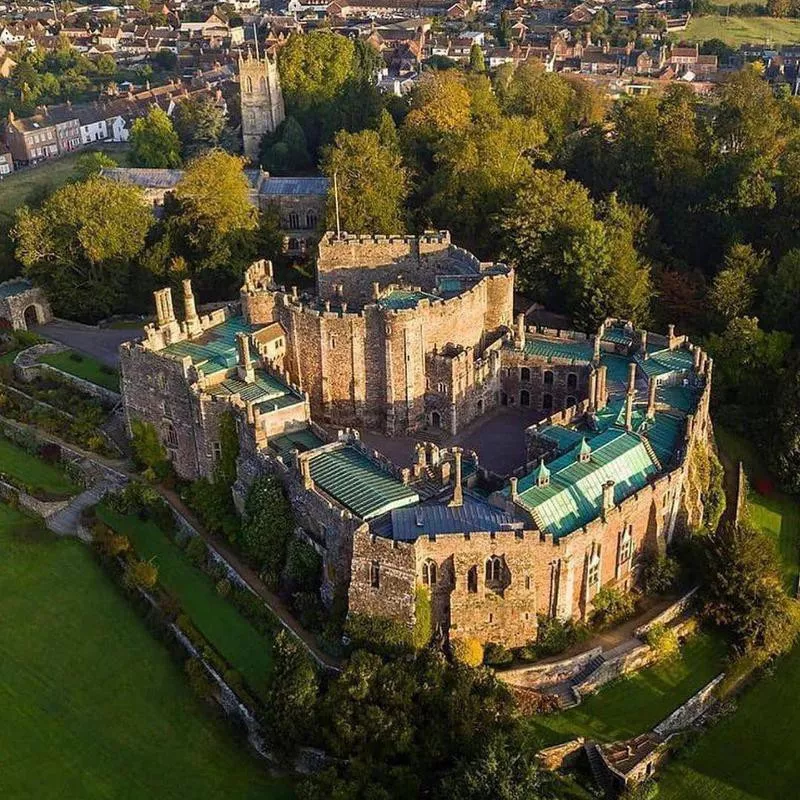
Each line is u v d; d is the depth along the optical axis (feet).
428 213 613.11
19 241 597.11
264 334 446.19
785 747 313.12
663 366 435.12
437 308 436.35
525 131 654.53
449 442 443.32
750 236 579.07
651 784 297.94
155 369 417.08
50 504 435.94
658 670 333.83
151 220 618.85
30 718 330.95
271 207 637.30
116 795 303.27
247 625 353.31
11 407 502.79
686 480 369.71
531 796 265.95
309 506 348.18
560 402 460.96
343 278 513.04
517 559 315.17
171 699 336.08
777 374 474.90
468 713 291.99
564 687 323.16
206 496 400.67
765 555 350.02
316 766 300.81
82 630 367.66
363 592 323.37
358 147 620.49
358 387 448.65
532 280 552.82
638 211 580.71
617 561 343.05
